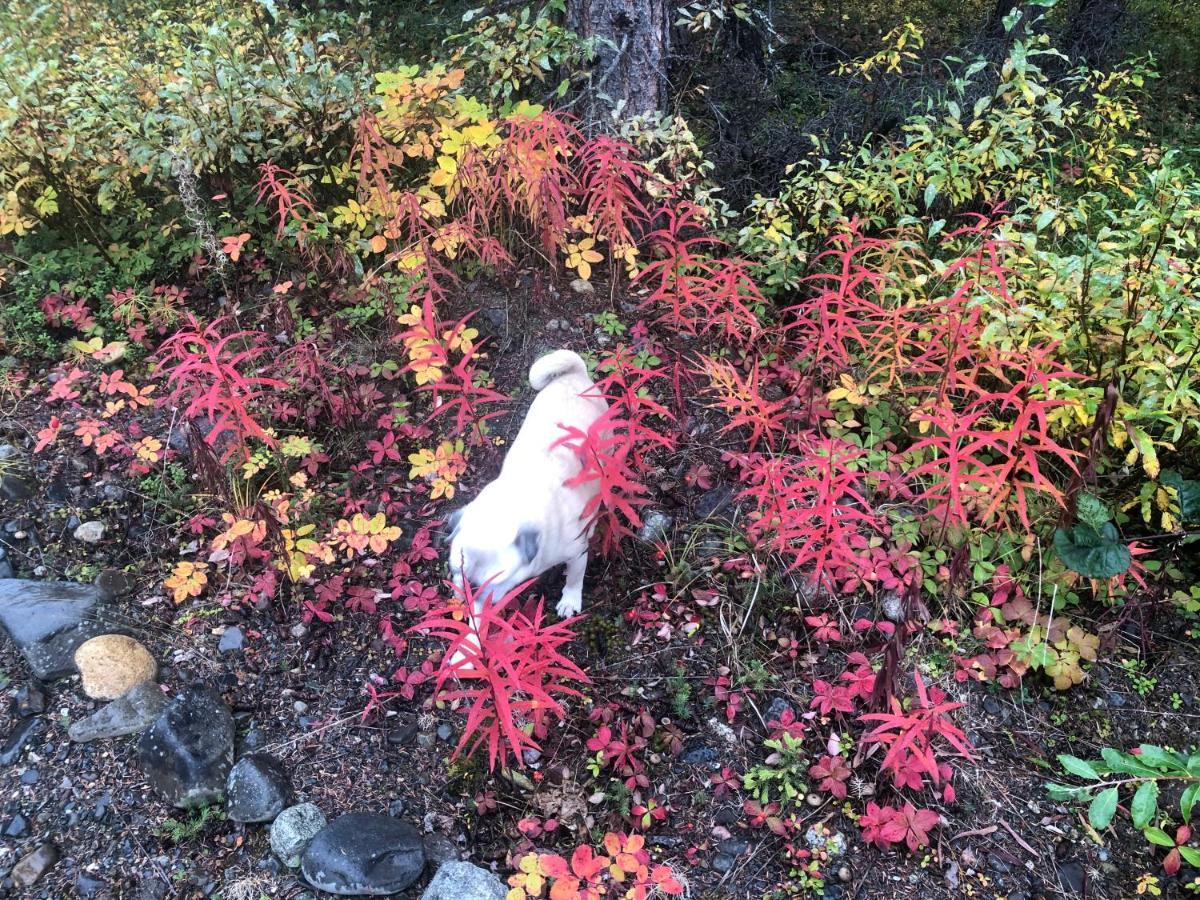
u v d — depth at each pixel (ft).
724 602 9.76
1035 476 8.08
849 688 8.59
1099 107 13.76
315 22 15.56
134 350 12.59
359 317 12.64
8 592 9.53
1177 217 9.14
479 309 12.85
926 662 9.12
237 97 12.29
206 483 10.48
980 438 8.20
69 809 8.09
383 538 9.43
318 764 8.51
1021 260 9.80
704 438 11.52
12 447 11.21
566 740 8.67
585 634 9.55
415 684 9.05
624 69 13.96
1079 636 8.95
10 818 8.03
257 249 13.94
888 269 11.50
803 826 8.01
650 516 10.64
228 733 8.57
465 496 11.08
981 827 8.02
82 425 10.62
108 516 10.71
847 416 11.14
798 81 18.79
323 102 12.37
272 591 9.66
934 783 8.23
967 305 9.68
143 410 11.93
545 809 8.10
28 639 9.14
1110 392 7.90
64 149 11.87
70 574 10.07
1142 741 8.64
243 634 9.59
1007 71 11.41
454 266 13.10
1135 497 9.39
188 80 12.22
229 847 7.93
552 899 7.09
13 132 12.28
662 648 9.46
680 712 8.84
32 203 12.85
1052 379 8.66
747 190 14.92
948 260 12.90
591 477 8.23
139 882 7.65
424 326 9.93
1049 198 11.59
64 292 13.05
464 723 8.79
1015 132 11.85
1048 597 9.39
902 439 11.30
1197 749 7.25
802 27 21.74
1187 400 8.57
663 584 9.98
